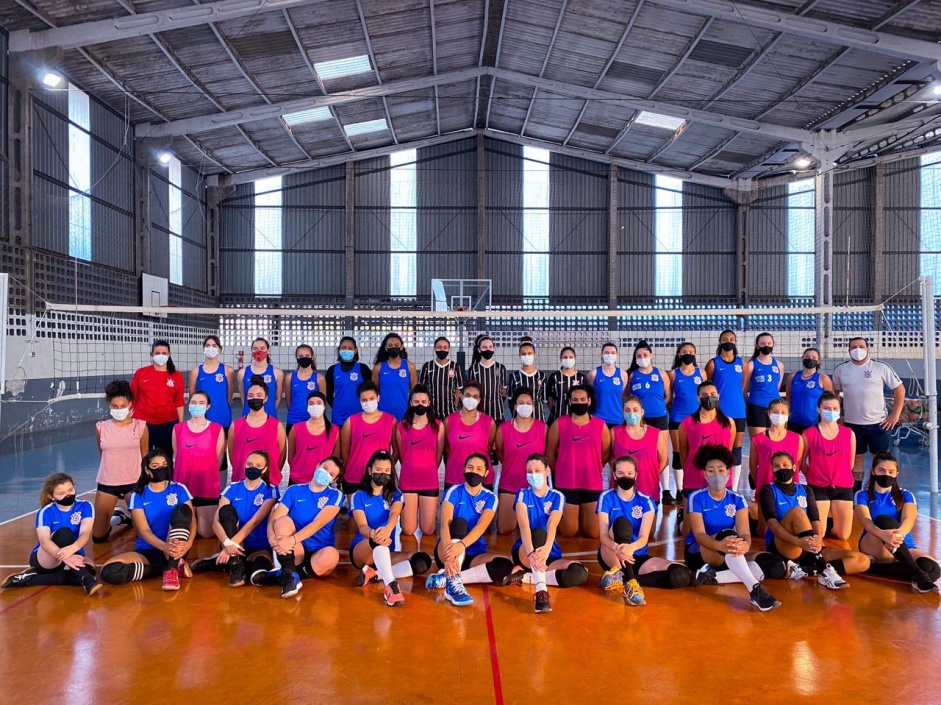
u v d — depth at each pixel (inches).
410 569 182.9
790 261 893.2
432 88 755.4
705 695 117.0
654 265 904.9
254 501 187.9
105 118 641.0
